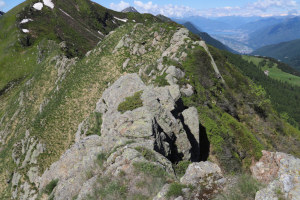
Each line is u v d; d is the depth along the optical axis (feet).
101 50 257.34
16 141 255.09
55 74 339.16
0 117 399.24
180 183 40.29
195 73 155.94
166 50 206.49
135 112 70.79
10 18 628.69
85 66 253.03
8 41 576.20
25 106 331.36
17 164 206.69
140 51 225.56
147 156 51.57
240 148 115.96
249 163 111.65
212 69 177.17
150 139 60.54
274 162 40.98
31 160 181.88
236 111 164.66
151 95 82.69
